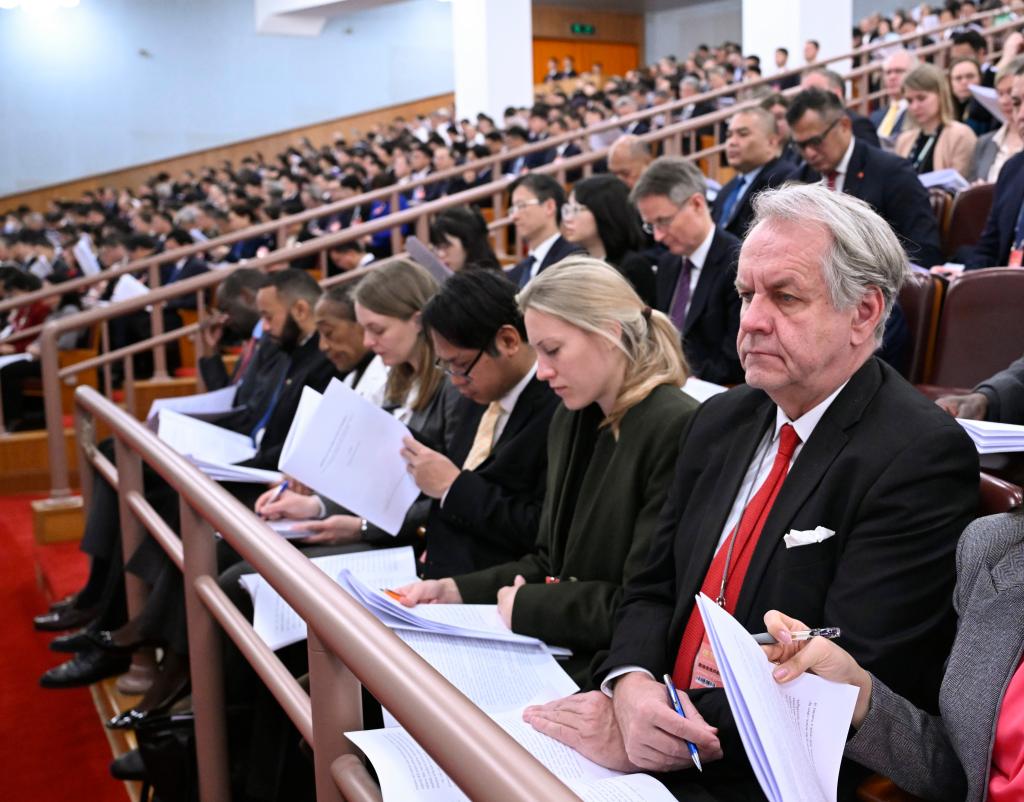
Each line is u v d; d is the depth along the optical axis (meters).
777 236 1.36
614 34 21.14
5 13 16.78
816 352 1.36
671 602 1.62
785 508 1.41
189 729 2.32
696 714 1.37
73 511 4.80
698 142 8.99
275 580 1.46
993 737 1.15
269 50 18.34
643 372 1.89
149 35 17.59
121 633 2.78
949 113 5.07
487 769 0.87
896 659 1.29
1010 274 2.54
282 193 12.39
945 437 1.34
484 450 2.43
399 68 19.31
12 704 3.27
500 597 1.87
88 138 17.39
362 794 1.27
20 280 8.20
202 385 5.47
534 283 1.90
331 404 2.36
